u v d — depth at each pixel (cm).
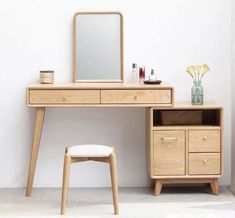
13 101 458
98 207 400
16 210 393
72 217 375
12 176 464
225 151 465
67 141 463
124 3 455
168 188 457
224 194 438
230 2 457
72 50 457
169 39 458
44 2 454
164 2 455
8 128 460
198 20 458
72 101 416
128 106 418
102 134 464
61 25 455
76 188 461
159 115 452
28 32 454
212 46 460
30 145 462
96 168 465
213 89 462
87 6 455
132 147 465
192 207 398
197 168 429
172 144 427
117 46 455
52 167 464
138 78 457
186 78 461
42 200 421
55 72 457
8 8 453
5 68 455
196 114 441
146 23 457
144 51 458
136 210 391
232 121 461
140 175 466
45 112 461
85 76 455
